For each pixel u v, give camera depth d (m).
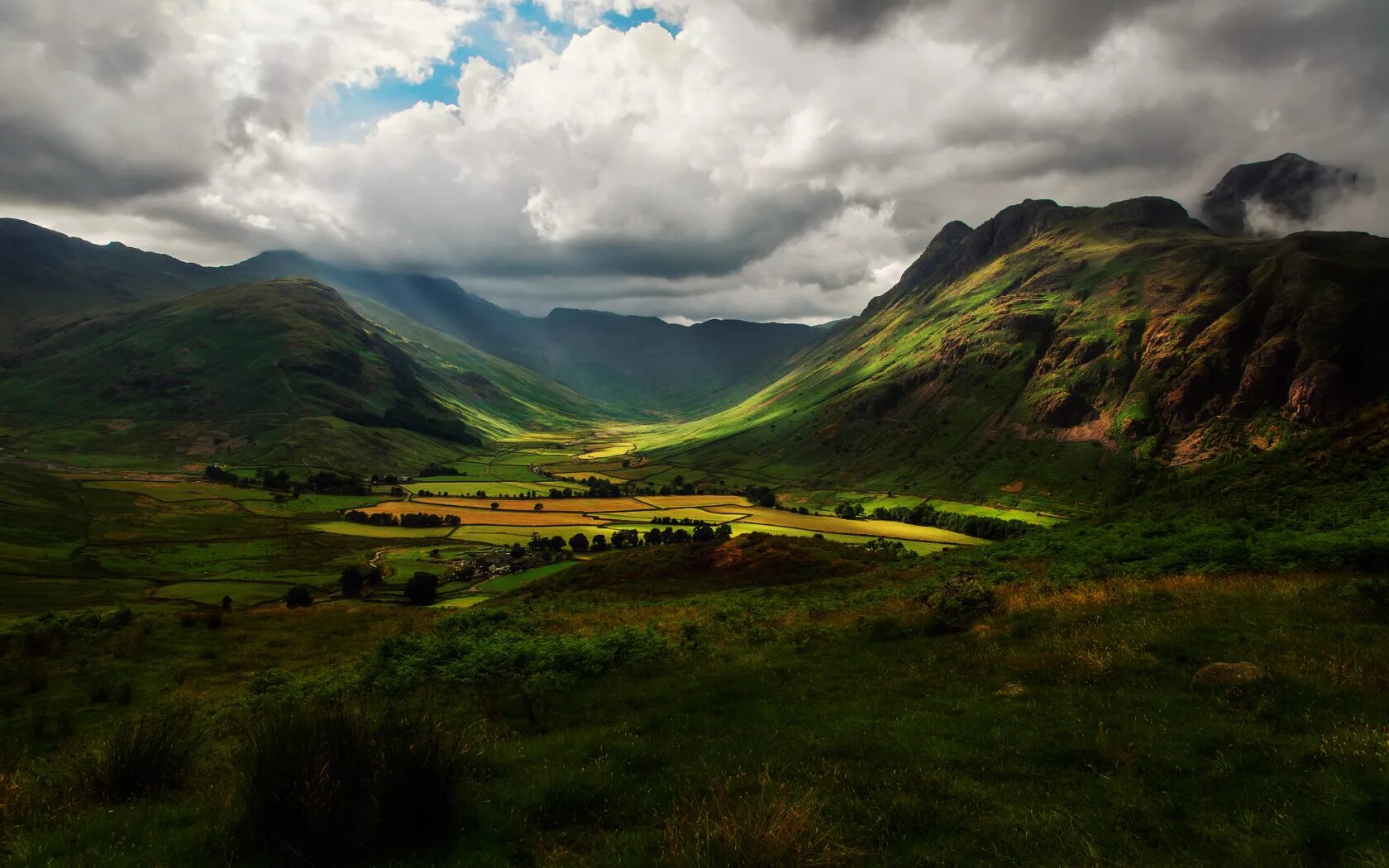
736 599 42.19
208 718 19.61
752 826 8.25
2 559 123.88
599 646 23.91
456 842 8.92
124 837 8.99
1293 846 7.84
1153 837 8.46
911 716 13.96
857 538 174.50
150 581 120.12
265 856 8.48
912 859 8.29
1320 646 15.07
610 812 10.15
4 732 18.28
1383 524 30.61
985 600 24.48
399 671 22.33
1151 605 21.38
